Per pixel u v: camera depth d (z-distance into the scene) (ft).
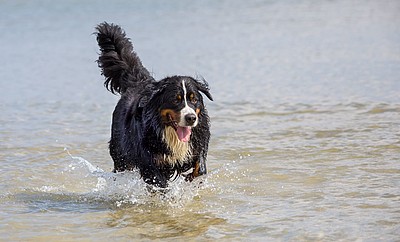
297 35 88.53
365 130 39.52
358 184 29.14
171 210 27.61
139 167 30.07
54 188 31.45
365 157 33.73
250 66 66.03
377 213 25.05
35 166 34.96
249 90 54.34
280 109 47.19
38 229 25.26
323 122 42.45
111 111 49.21
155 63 69.41
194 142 29.78
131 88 33.81
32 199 29.55
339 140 37.60
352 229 23.49
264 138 39.37
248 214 26.18
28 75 64.54
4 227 25.44
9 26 103.71
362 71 59.57
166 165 30.09
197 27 101.55
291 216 25.48
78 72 66.03
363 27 93.35
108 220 26.58
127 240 23.95
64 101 52.70
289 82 56.75
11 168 34.40
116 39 36.04
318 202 27.02
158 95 29.17
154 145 29.40
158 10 125.70
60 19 111.14
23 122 45.52
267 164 33.76
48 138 41.04
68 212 27.68
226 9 126.82
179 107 28.48
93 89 57.62
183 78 28.99
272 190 29.37
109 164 35.83
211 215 26.55
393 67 60.39
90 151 38.27
